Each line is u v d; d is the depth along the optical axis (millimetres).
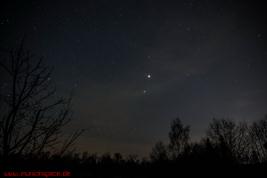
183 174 18969
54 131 3758
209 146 21234
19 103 3785
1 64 4008
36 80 4059
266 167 16594
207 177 17891
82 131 3943
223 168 18266
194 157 20719
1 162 3357
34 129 3680
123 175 15211
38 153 3590
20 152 3518
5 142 3488
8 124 3600
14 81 3959
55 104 3996
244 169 17344
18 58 4141
